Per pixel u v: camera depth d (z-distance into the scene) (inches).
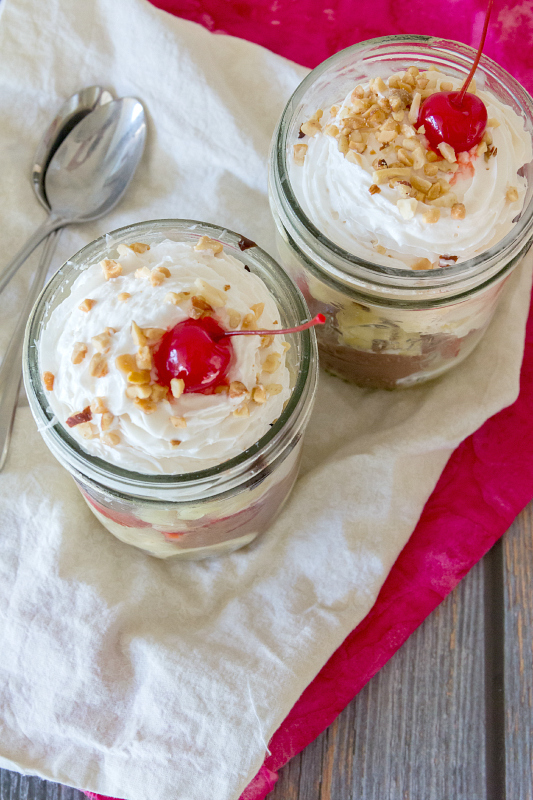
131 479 16.4
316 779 19.1
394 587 19.6
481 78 19.0
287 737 18.9
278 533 19.5
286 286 17.7
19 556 19.1
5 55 20.9
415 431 19.8
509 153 18.4
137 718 18.6
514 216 18.2
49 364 16.9
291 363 17.5
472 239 18.0
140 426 16.3
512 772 19.1
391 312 18.3
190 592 19.4
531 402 20.5
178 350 15.9
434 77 18.8
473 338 19.6
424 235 17.9
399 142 18.2
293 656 18.8
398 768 19.2
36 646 18.7
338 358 19.9
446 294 17.9
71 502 19.3
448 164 18.1
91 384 16.4
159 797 18.3
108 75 21.2
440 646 19.6
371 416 20.3
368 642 19.3
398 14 21.9
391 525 19.5
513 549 19.9
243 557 19.5
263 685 18.6
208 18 22.0
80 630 18.7
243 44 21.5
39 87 21.0
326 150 18.6
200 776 18.3
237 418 16.5
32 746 18.7
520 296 20.6
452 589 19.6
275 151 18.4
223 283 16.8
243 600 19.2
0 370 19.7
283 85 21.4
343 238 18.2
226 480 16.7
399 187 17.9
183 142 21.1
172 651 18.7
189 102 21.0
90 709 18.6
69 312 17.0
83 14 20.9
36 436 19.5
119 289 16.7
